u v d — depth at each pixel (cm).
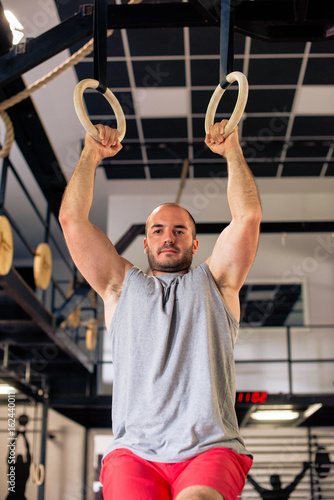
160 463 130
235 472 125
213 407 131
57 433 852
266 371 885
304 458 916
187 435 129
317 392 875
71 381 841
